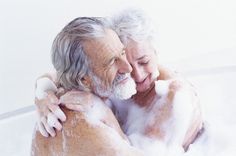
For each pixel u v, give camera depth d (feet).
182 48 4.12
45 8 3.83
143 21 3.48
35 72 3.98
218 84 4.13
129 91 3.40
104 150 3.28
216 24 4.25
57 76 3.49
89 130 3.29
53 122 3.31
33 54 3.93
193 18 4.08
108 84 3.35
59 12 3.82
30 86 4.08
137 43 3.38
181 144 3.58
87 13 3.77
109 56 3.27
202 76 4.10
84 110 3.34
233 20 4.26
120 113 3.55
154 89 3.58
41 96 3.46
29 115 4.10
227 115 3.91
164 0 3.84
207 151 3.69
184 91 3.63
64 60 3.35
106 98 3.47
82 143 3.28
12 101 4.04
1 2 3.78
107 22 3.33
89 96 3.39
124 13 3.50
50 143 3.38
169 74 3.73
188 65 4.12
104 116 3.38
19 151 4.05
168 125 3.51
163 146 3.49
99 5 3.67
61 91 3.45
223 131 3.82
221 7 4.18
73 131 3.30
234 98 4.01
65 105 3.36
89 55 3.26
